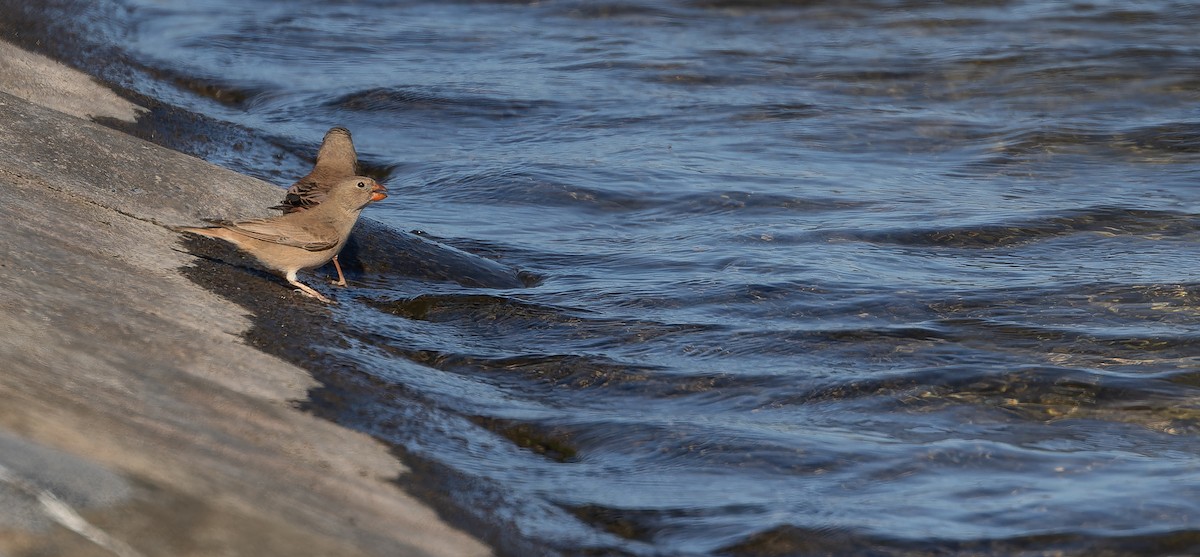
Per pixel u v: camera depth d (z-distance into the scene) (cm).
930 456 1099
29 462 730
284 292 1312
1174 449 1134
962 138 2322
